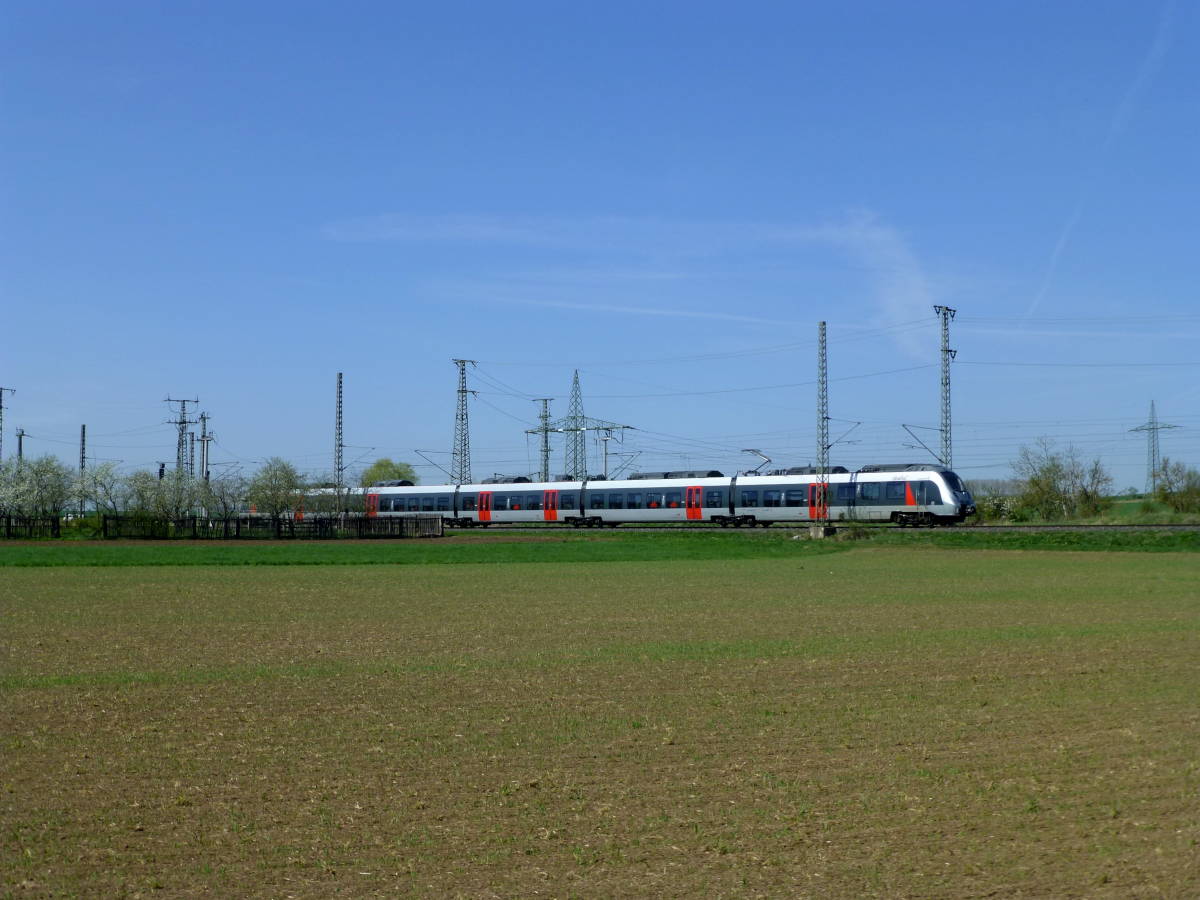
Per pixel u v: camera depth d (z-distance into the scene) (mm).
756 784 15039
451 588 45094
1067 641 28406
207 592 43375
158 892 11414
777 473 97000
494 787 14969
